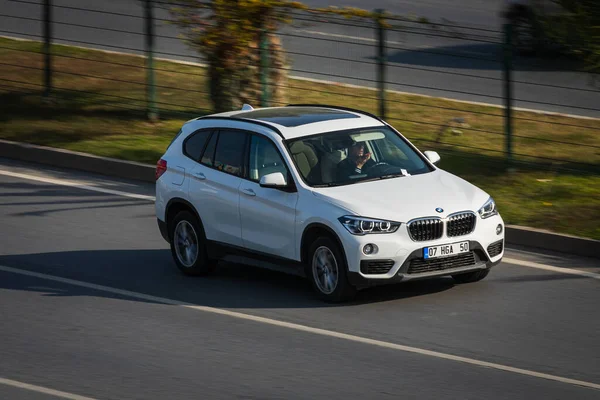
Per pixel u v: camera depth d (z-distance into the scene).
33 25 61.88
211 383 18.89
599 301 24.27
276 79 44.72
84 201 35.38
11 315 23.80
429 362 20.02
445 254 23.53
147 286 26.34
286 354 20.61
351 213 23.38
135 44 57.78
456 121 43.88
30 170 39.91
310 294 25.17
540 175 36.84
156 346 21.30
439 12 67.94
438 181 25.19
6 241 30.75
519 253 28.92
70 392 18.53
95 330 22.53
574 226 30.25
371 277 23.19
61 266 28.20
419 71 53.19
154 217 33.44
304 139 25.70
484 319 22.88
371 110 45.59
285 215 24.73
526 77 51.47
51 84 49.47
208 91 45.59
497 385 18.66
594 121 44.03
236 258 26.39
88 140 42.38
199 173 27.19
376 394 18.19
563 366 19.77
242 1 42.38
